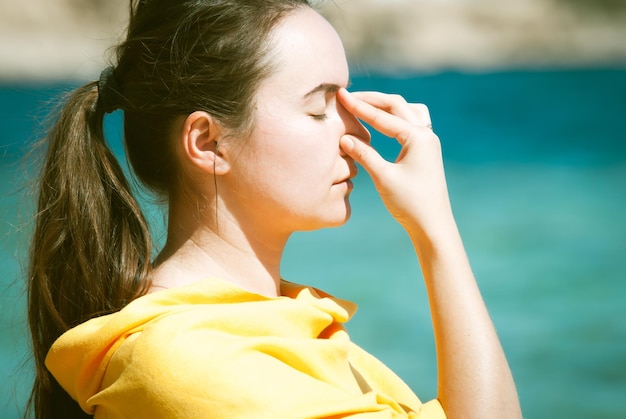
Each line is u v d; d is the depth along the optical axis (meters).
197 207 1.98
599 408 7.48
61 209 1.98
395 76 36.34
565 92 30.47
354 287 10.55
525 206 15.32
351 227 13.70
